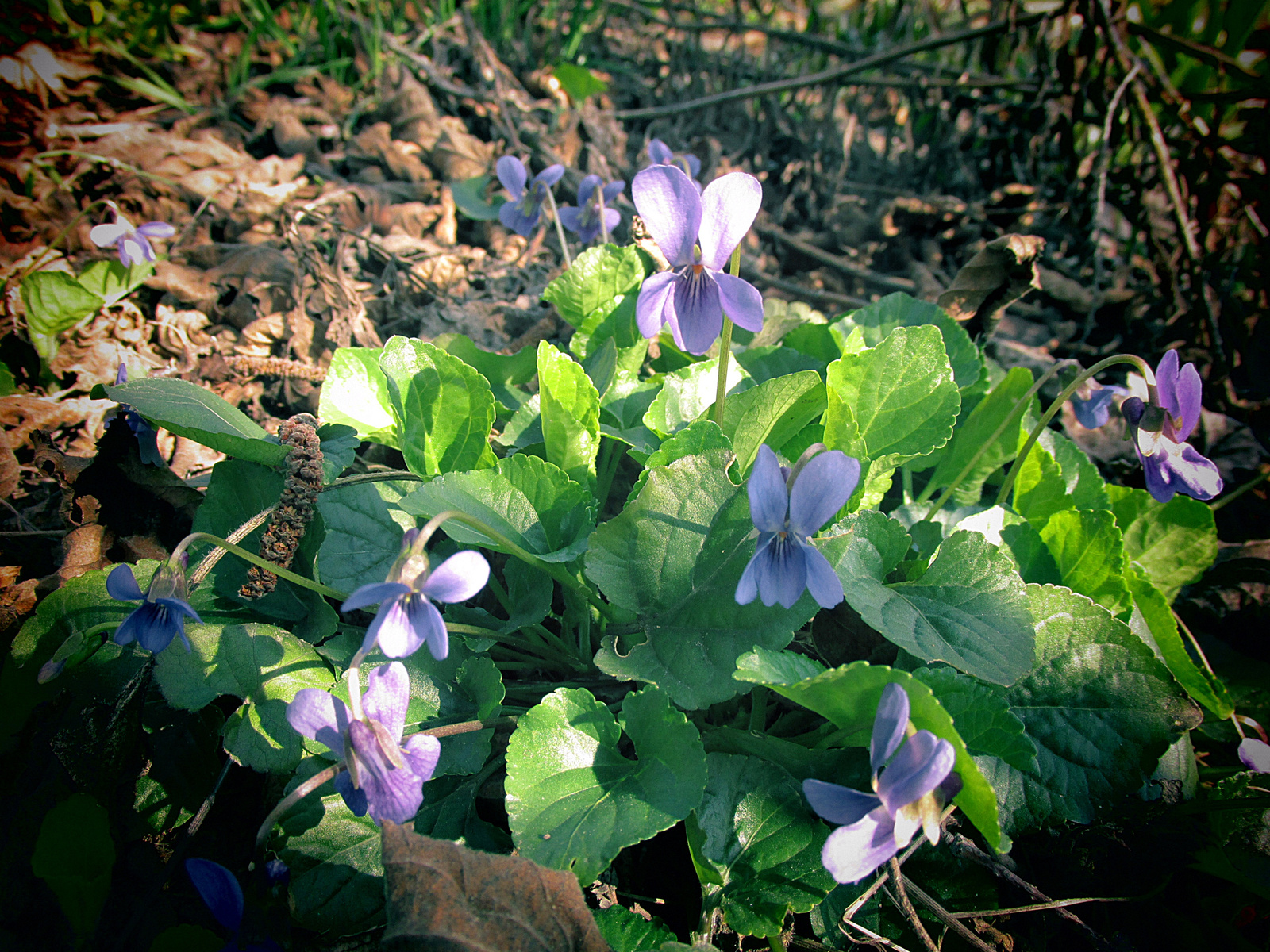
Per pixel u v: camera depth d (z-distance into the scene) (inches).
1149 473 5.6
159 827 5.3
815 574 4.6
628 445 6.7
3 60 10.8
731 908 4.9
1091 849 5.7
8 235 9.4
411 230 10.7
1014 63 14.1
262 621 5.8
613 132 13.3
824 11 18.6
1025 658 5.0
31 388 8.2
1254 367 10.2
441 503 5.5
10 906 5.1
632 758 5.7
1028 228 12.1
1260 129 10.5
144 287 9.0
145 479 6.3
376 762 4.4
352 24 13.8
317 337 8.7
